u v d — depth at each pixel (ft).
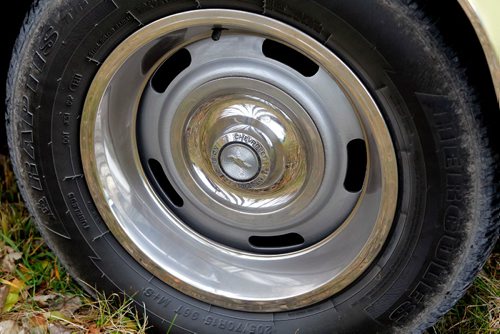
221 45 2.78
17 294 3.55
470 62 2.47
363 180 2.89
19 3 3.43
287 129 2.83
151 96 3.03
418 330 3.01
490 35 2.37
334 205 2.97
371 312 3.01
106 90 2.95
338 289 3.01
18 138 3.10
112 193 3.18
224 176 2.98
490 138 2.54
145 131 3.13
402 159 2.66
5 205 4.01
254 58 2.77
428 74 2.48
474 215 2.65
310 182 2.92
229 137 2.88
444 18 2.43
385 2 2.42
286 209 3.03
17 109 3.03
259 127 2.85
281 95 2.79
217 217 3.20
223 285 3.22
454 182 2.63
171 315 3.34
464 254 2.74
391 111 2.59
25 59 2.91
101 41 2.81
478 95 2.49
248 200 3.06
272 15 2.58
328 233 3.07
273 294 3.14
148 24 2.73
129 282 3.34
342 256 2.99
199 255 3.29
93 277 3.38
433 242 2.76
